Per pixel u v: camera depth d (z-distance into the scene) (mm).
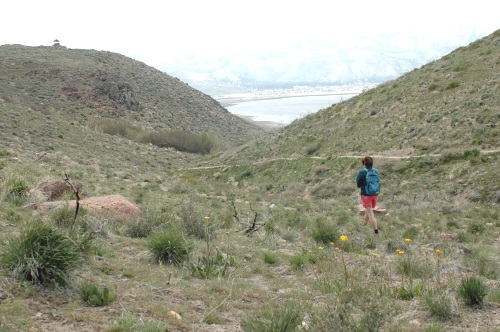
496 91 38875
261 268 8156
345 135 48469
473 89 41594
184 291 6141
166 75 162000
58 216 9406
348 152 43375
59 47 156000
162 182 34312
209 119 138625
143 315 5039
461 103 40031
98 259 7203
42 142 58375
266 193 42375
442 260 9016
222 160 61500
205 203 21500
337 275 7375
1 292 5023
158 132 95938
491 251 10820
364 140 44031
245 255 9180
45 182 14352
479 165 29328
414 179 31844
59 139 64000
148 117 117688
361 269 7879
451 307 5566
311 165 44438
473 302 5906
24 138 57250
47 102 105000
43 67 124688
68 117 99125
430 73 50969
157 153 78688
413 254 10008
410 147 37500
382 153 39000
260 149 58906
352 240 11023
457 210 21781
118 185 26734
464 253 10477
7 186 12711
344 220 16953
